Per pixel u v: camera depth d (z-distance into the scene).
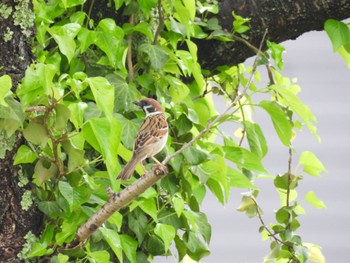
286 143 10.88
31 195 8.59
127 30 10.21
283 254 11.51
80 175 8.77
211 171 10.06
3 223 8.42
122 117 9.59
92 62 10.31
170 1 10.08
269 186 18.92
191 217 9.77
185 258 11.86
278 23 11.48
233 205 18.69
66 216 8.65
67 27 8.97
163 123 9.23
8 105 7.87
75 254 8.76
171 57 10.23
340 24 11.30
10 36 8.42
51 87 7.91
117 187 7.86
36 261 8.67
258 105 10.78
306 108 10.58
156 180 8.05
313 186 19.09
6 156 8.40
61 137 8.38
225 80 12.02
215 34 11.08
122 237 9.34
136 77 10.48
